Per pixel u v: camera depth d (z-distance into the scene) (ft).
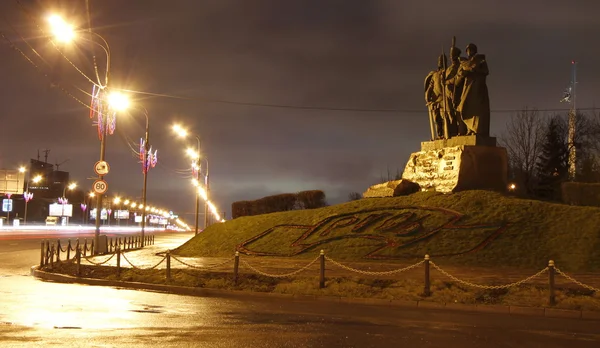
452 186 112.16
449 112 119.75
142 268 81.15
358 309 52.26
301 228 113.70
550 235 91.20
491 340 37.50
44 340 33.86
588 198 113.39
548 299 53.93
